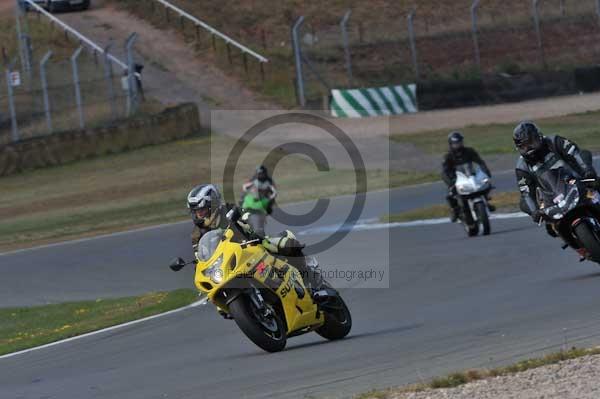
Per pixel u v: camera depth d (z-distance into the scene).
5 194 121.00
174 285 59.22
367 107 147.38
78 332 46.81
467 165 61.78
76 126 144.00
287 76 169.75
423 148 122.94
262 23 196.38
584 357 23.98
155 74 172.50
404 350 29.56
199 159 127.75
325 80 168.75
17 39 186.88
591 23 194.00
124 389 29.48
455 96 151.00
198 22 184.25
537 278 42.59
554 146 38.78
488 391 21.72
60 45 184.12
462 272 47.94
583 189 38.09
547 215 38.47
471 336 30.36
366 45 182.25
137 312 50.28
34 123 145.62
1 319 55.75
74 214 105.50
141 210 103.75
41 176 128.75
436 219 72.44
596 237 38.00
